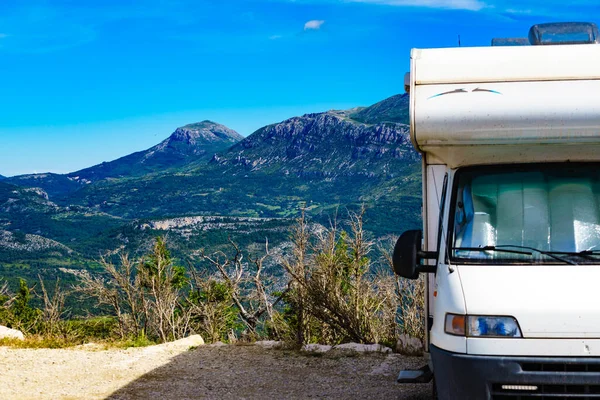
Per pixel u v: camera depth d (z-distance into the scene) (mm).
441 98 5766
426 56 6109
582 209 5547
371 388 7820
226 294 18453
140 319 19406
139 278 19359
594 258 5273
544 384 4824
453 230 5680
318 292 12328
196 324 18891
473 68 5875
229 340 16562
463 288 5203
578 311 4879
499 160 5875
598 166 5738
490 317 4992
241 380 8352
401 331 11875
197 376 8570
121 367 9062
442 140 5773
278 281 14758
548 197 5641
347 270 13000
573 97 5516
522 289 5074
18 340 10984
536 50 5938
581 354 4816
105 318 18797
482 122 5613
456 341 5062
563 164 5797
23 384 8070
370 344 10070
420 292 11648
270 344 10430
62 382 8234
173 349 10180
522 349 4887
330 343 12773
